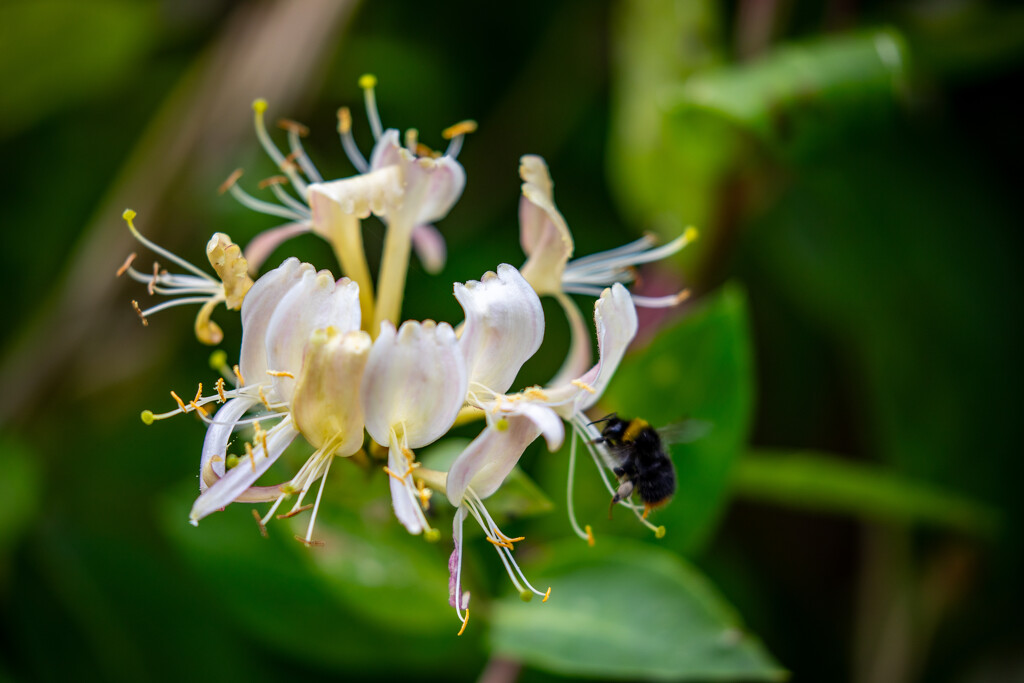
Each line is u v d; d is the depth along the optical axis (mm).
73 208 435
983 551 391
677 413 345
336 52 406
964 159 393
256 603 361
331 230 320
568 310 327
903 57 362
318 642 364
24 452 385
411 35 447
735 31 404
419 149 324
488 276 298
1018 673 388
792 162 356
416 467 293
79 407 394
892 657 400
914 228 390
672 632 332
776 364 424
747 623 391
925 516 381
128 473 391
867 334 390
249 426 310
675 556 348
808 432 424
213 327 315
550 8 449
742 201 377
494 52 452
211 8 447
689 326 344
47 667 378
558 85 447
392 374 290
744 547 410
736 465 345
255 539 358
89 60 430
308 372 291
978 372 386
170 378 394
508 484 317
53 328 391
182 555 384
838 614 412
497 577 347
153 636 380
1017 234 391
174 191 393
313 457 295
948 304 388
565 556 340
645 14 389
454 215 438
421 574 344
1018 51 384
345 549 345
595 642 333
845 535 416
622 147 387
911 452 387
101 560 384
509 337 297
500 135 446
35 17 399
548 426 289
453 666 369
